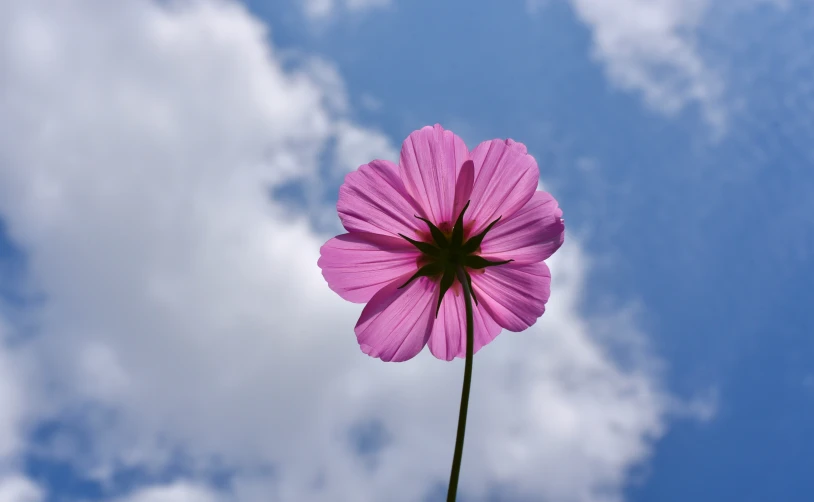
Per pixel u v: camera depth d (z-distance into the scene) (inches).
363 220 17.6
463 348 17.9
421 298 17.7
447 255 17.6
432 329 17.8
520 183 17.7
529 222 17.7
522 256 17.7
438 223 17.7
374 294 17.7
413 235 17.6
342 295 17.6
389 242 17.6
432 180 17.6
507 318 17.9
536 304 17.8
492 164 17.7
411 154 17.6
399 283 17.7
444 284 17.5
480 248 17.7
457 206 17.7
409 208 17.6
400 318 17.7
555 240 17.7
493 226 17.7
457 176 17.6
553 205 17.7
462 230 17.6
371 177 17.6
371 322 17.7
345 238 17.6
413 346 17.8
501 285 17.8
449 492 14.9
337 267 17.6
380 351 17.7
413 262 17.7
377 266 17.6
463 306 17.8
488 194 17.7
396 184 17.6
